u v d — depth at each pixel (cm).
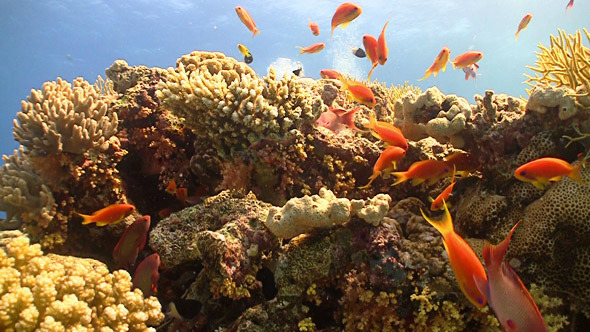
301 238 54
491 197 54
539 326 29
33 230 64
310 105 68
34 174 66
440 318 47
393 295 48
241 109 64
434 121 58
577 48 57
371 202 53
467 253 33
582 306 48
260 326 50
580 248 48
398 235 52
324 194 55
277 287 52
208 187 75
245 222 56
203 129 69
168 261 55
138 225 58
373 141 72
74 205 68
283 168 65
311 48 110
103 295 44
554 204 48
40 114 66
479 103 61
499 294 31
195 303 56
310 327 50
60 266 45
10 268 41
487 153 56
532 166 46
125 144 76
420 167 53
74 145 66
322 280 52
